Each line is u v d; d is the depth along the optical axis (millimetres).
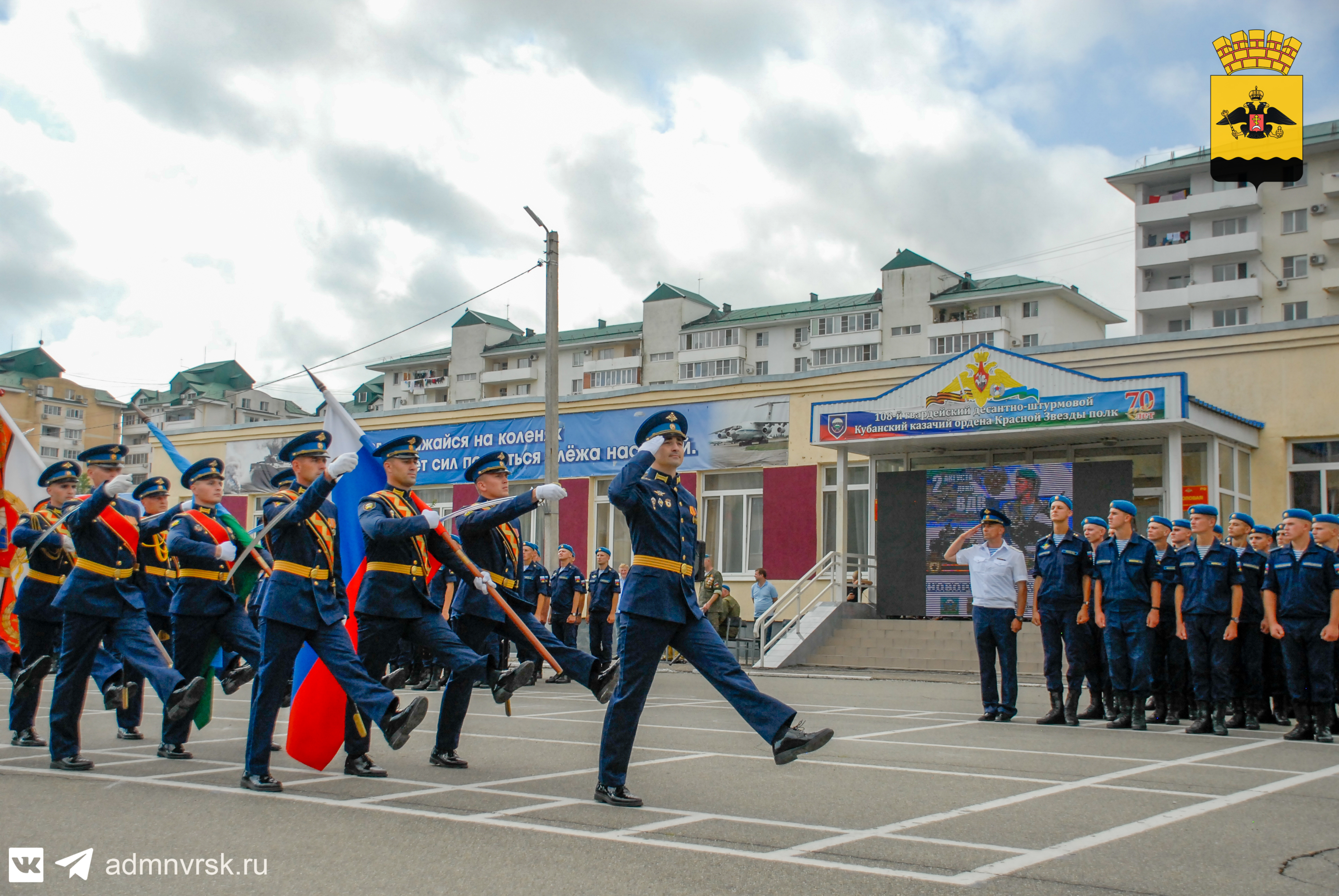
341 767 7477
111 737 8984
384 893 4289
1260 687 10828
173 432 33938
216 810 5848
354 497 7547
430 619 7172
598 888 4348
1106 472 18453
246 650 7965
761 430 24438
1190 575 10453
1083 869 4695
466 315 91312
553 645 7348
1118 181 65000
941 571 19750
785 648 18812
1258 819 5844
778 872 4590
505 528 7812
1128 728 10484
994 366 18594
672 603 5984
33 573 8297
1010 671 10961
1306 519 9930
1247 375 20062
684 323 82250
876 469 21453
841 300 79000
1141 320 65062
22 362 93875
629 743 6059
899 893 4285
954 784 6848
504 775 7141
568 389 85938
